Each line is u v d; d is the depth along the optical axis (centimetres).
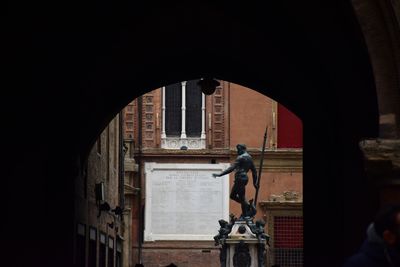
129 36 2828
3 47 2236
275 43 2723
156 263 7431
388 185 1491
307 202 3167
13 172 2405
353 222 2334
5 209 2334
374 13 1499
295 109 3266
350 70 2106
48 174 2814
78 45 2709
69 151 2998
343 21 1934
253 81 3316
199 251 7425
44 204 2781
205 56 3206
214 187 7462
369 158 1480
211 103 7456
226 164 7431
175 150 7431
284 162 7275
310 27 2245
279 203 7225
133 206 7338
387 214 938
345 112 2338
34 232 2667
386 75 1500
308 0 2122
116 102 3291
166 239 7425
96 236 3738
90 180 3525
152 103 7506
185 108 7519
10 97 2338
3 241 2314
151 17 2739
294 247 7256
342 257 2575
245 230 5906
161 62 3212
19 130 2456
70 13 2494
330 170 2812
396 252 934
